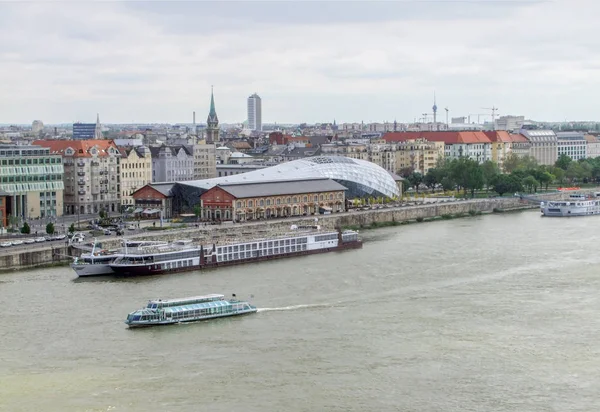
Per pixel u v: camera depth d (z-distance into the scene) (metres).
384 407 192.75
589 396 197.62
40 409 193.25
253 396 199.00
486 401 195.50
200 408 192.75
